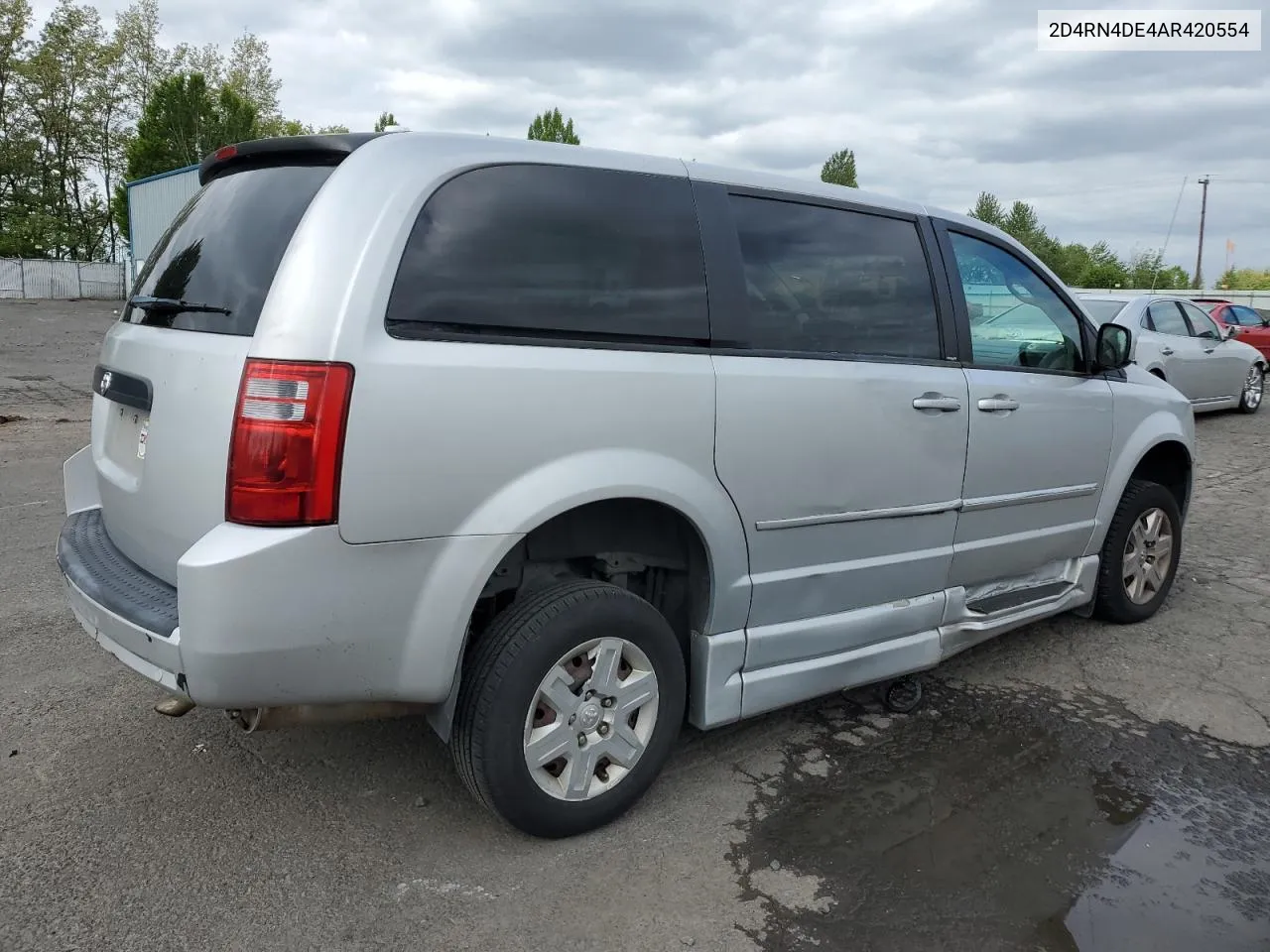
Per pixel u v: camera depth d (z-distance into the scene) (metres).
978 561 3.88
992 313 3.93
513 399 2.53
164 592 2.58
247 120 47.94
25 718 3.52
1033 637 4.73
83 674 3.90
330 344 2.30
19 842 2.75
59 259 50.72
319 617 2.33
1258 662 4.43
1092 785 3.26
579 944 2.39
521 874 2.67
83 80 52.28
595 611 2.74
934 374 3.59
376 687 2.47
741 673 3.18
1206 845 2.91
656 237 2.91
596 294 2.76
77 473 3.44
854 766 3.36
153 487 2.61
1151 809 3.11
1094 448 4.36
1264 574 5.89
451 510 2.47
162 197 30.22
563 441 2.62
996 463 3.85
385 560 2.40
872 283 3.49
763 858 2.78
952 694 4.02
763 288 3.15
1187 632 4.82
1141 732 3.69
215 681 2.28
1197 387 12.30
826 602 3.36
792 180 3.34
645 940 2.41
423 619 2.48
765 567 3.15
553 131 51.56
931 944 2.42
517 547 2.79
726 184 3.14
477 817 2.96
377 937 2.39
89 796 3.01
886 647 3.57
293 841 2.80
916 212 3.71
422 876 2.65
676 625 3.20
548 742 2.72
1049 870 2.75
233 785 3.10
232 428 2.31
